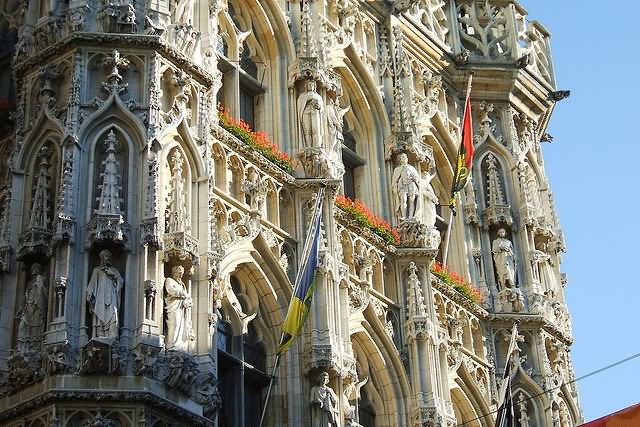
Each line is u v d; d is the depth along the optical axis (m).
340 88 36.31
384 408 33.78
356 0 39.44
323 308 31.52
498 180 41.94
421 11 42.59
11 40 32.47
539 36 46.34
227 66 34.25
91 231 26.11
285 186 33.12
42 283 26.11
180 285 26.50
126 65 28.27
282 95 35.09
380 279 35.12
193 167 28.45
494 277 40.34
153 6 29.42
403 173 37.34
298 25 36.31
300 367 30.86
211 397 25.86
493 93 43.41
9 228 27.11
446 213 40.75
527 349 39.28
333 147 35.03
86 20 28.72
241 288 31.14
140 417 24.30
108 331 25.08
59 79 28.48
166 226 27.12
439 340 35.16
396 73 39.34
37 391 24.75
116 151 27.28
